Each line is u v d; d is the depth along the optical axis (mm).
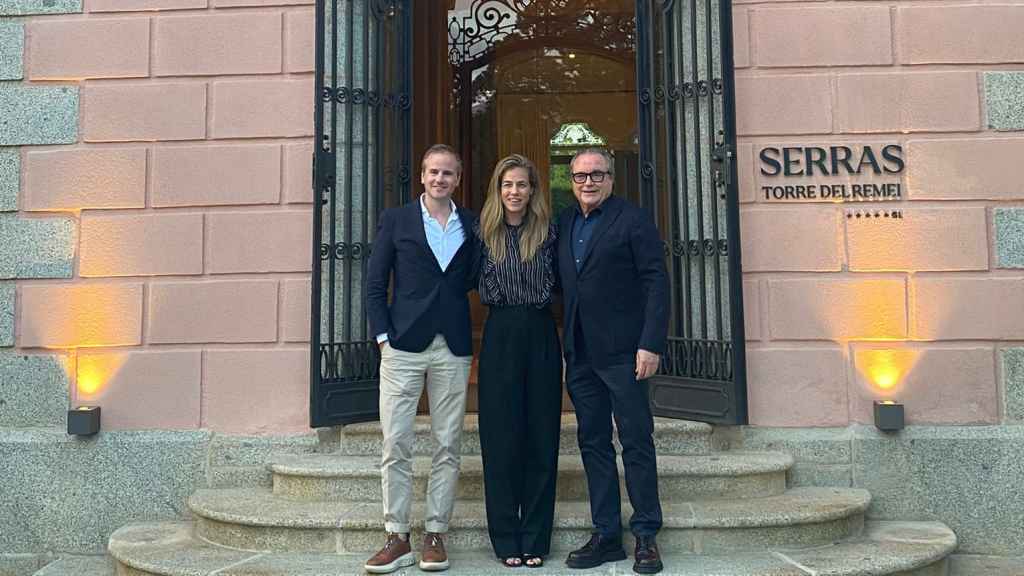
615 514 3248
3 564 4156
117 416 4273
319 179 4145
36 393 4297
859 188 4180
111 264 4344
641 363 3082
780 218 4199
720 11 4141
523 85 6387
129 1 4461
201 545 3664
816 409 4113
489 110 6379
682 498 3764
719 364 4062
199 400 4266
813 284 4164
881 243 4156
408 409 3205
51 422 4277
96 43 4445
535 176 3256
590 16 6395
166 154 4387
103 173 4387
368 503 3775
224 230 4336
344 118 4309
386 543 3279
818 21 4270
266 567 3311
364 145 4328
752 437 4109
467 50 6383
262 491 4066
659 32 4445
